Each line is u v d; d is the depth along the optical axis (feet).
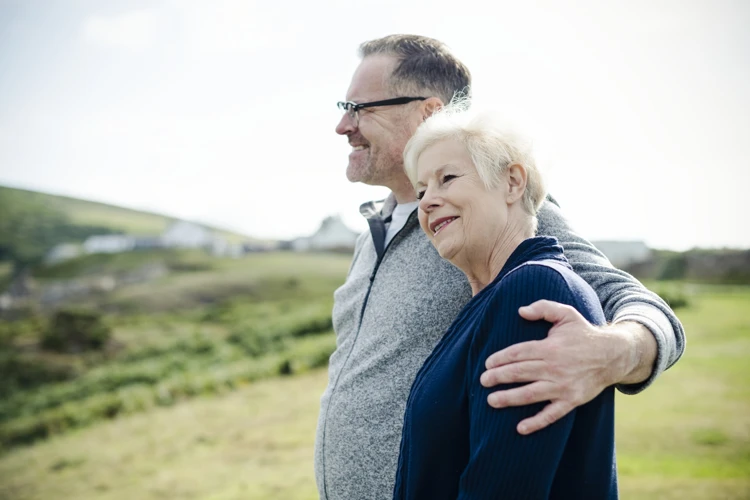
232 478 27.17
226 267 165.58
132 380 61.72
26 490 32.55
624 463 20.79
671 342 4.54
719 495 17.13
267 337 70.64
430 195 4.84
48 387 66.64
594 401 4.07
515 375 3.83
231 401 44.04
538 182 4.86
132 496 27.58
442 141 4.85
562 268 4.28
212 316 101.04
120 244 224.12
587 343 3.89
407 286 6.48
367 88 7.40
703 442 22.08
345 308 7.63
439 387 4.36
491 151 4.69
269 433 33.96
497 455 3.79
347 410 6.52
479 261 4.87
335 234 196.85
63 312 85.40
